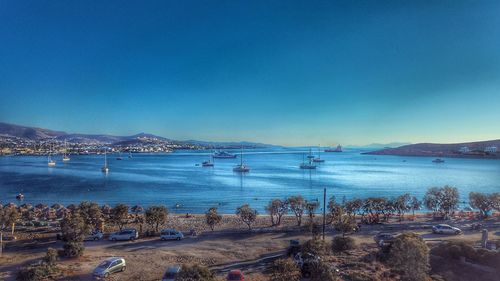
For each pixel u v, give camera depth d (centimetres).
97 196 12200
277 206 6500
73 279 3475
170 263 4056
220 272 3750
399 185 15975
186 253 4475
